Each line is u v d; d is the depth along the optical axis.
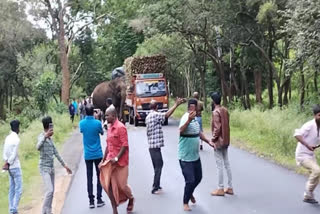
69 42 45.66
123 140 8.83
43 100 36.47
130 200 9.15
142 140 20.98
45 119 8.98
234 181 11.66
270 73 30.94
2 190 12.59
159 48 40.94
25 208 10.37
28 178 13.61
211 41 33.78
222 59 35.50
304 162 9.40
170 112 10.69
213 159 14.96
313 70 17.20
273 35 28.31
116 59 60.22
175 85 60.34
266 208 9.14
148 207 9.52
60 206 9.95
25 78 47.66
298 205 9.28
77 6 45.28
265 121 21.30
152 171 13.30
